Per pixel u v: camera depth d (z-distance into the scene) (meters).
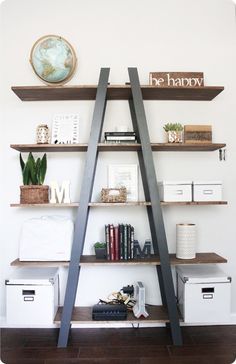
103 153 2.16
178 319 1.85
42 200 1.95
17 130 2.16
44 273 2.00
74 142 2.07
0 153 2.15
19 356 1.75
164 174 2.19
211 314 1.88
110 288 2.16
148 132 1.98
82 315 1.96
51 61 2.07
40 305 1.85
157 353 1.77
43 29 2.16
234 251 2.21
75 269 1.83
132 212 2.17
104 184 2.16
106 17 2.17
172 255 2.09
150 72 2.08
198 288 1.87
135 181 2.14
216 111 2.20
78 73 2.16
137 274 2.17
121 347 1.83
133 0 2.18
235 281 2.20
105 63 2.17
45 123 2.16
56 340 1.92
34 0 2.16
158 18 2.18
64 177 2.16
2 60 2.15
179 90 1.99
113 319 1.85
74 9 2.16
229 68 2.20
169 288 1.85
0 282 2.14
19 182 2.16
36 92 1.99
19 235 2.15
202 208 2.20
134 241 2.01
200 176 2.20
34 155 2.16
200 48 2.19
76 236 1.84
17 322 1.85
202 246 2.20
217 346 1.85
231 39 2.20
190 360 1.70
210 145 1.95
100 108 1.88
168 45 2.18
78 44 2.16
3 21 2.15
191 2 2.19
